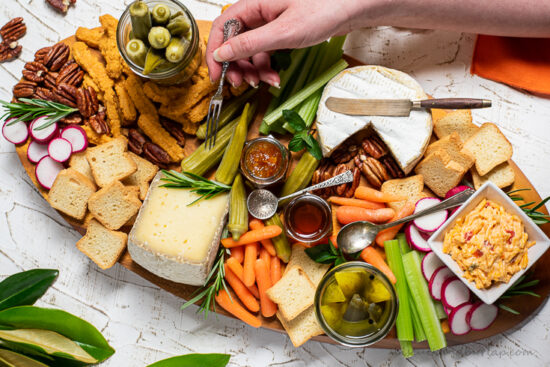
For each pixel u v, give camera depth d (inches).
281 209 30.4
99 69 30.0
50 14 32.4
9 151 31.9
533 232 26.8
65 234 31.9
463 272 27.3
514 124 31.8
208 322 31.6
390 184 29.7
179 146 30.1
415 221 28.8
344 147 30.4
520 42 31.4
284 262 30.1
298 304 28.8
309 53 29.9
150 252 28.6
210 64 28.2
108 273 31.8
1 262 31.9
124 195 29.2
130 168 29.5
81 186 29.5
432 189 29.9
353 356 31.2
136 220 29.1
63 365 30.3
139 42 27.0
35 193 32.1
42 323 29.1
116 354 31.6
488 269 26.8
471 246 26.9
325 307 27.9
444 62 32.1
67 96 29.9
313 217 29.4
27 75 30.4
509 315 29.0
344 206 29.5
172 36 27.3
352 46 32.3
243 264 30.0
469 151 29.2
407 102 29.0
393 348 30.7
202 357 29.7
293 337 29.3
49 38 32.4
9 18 32.4
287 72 29.8
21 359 29.3
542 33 29.9
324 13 27.2
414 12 28.6
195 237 29.0
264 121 29.6
